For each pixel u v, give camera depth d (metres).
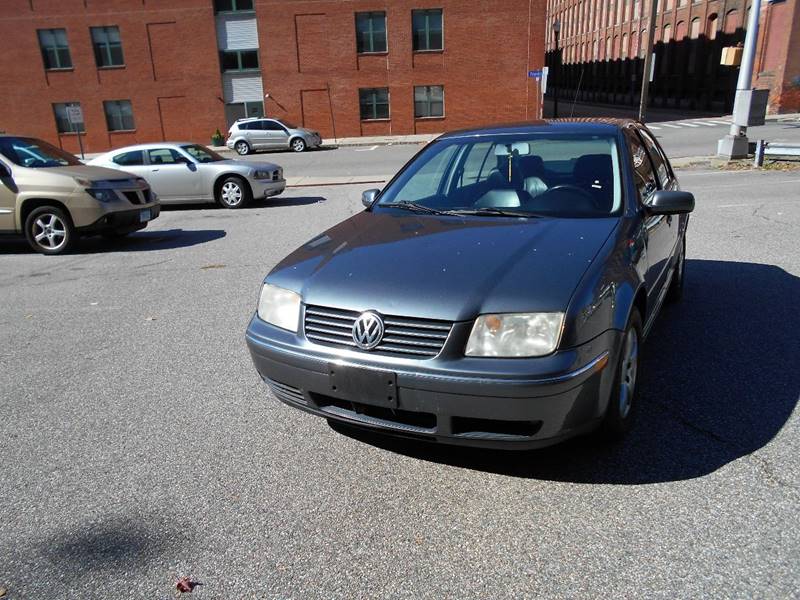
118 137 35.59
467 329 2.76
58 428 3.86
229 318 5.90
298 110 34.97
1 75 34.62
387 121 35.06
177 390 4.34
